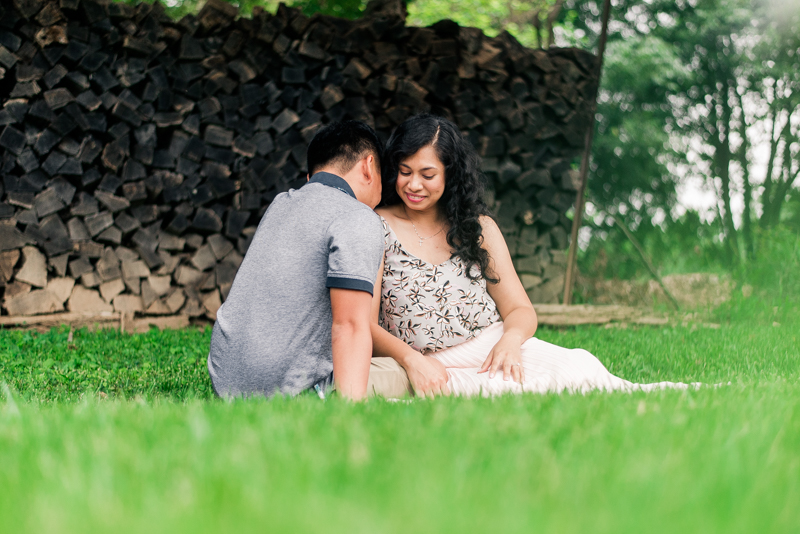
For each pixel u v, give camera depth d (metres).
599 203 11.38
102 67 6.21
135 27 6.32
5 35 5.96
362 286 2.23
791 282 7.63
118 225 6.31
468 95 6.97
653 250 10.03
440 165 2.75
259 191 6.66
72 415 1.85
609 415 1.74
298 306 2.35
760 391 2.31
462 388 2.57
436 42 6.91
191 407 1.90
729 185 11.45
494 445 1.44
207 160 6.56
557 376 2.60
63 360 4.40
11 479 1.25
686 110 11.94
